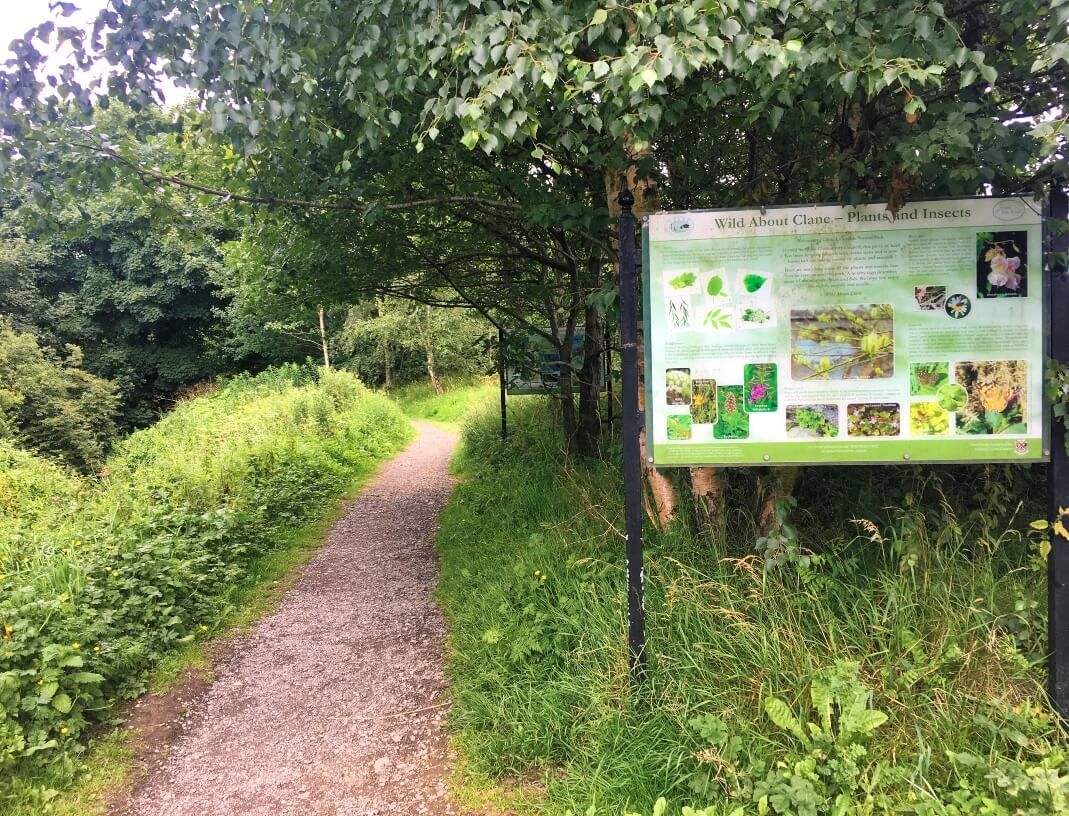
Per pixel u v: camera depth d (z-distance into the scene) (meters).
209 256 27.08
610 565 4.01
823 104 3.07
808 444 2.92
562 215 4.08
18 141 3.62
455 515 7.45
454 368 28.45
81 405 19.58
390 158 4.74
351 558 6.55
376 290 7.77
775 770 2.56
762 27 2.30
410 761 3.22
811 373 2.90
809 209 2.86
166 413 27.55
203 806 2.98
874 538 3.22
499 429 11.71
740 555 3.74
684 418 2.98
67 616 3.89
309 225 5.55
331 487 9.52
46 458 15.77
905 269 2.82
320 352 32.69
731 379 2.95
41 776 3.10
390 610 5.14
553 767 3.00
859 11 2.35
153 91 3.38
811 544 3.69
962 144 2.38
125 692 3.89
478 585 4.95
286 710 3.77
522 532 5.69
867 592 3.17
